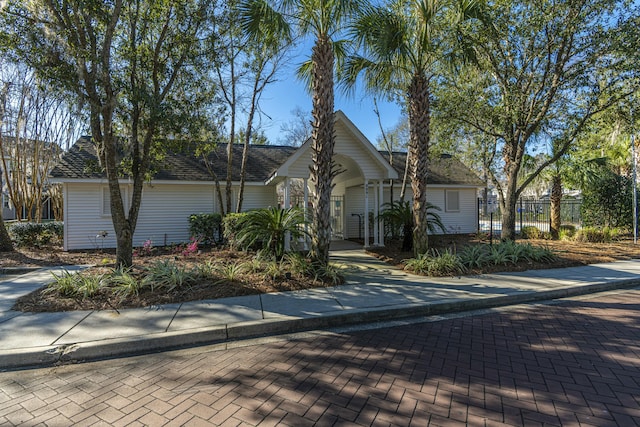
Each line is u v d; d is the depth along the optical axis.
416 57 9.52
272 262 8.06
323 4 7.56
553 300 6.63
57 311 5.54
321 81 7.83
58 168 12.21
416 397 3.10
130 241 8.00
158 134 8.51
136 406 3.04
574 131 10.91
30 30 6.57
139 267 8.27
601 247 12.27
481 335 4.73
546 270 8.78
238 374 3.64
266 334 4.98
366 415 2.83
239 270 7.79
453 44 9.70
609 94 9.73
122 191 13.06
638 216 15.70
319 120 7.85
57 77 6.55
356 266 9.42
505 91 10.64
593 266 9.38
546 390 3.22
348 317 5.43
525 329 4.95
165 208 13.59
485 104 11.03
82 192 12.53
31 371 3.86
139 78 8.26
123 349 4.34
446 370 3.64
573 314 5.67
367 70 9.48
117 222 7.77
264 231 8.40
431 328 5.09
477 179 18.25
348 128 11.54
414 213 9.55
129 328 4.80
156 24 8.20
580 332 4.79
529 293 6.65
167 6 7.57
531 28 9.40
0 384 3.54
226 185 13.66
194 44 8.19
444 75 11.25
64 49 6.76
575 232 15.07
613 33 8.92
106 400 3.16
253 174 14.73
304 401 3.06
